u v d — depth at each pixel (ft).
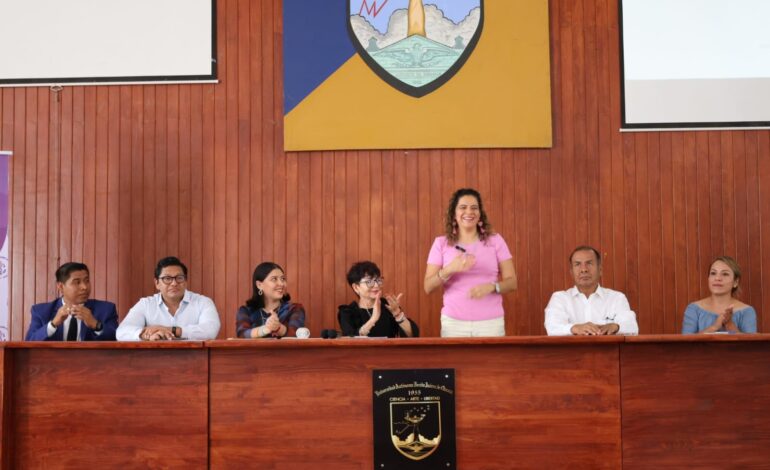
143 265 17.81
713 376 11.09
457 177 17.80
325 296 17.75
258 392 11.09
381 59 17.84
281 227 17.88
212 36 18.04
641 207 17.74
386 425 11.02
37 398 11.09
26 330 17.75
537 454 11.02
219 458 11.04
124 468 11.03
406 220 17.80
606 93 17.87
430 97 17.76
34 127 18.02
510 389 11.07
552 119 17.88
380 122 17.79
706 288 17.62
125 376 11.10
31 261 17.81
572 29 17.95
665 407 11.06
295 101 17.89
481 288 14.07
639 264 17.67
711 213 17.74
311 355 11.12
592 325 11.92
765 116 17.72
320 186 17.90
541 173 17.78
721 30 17.80
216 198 17.93
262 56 18.08
